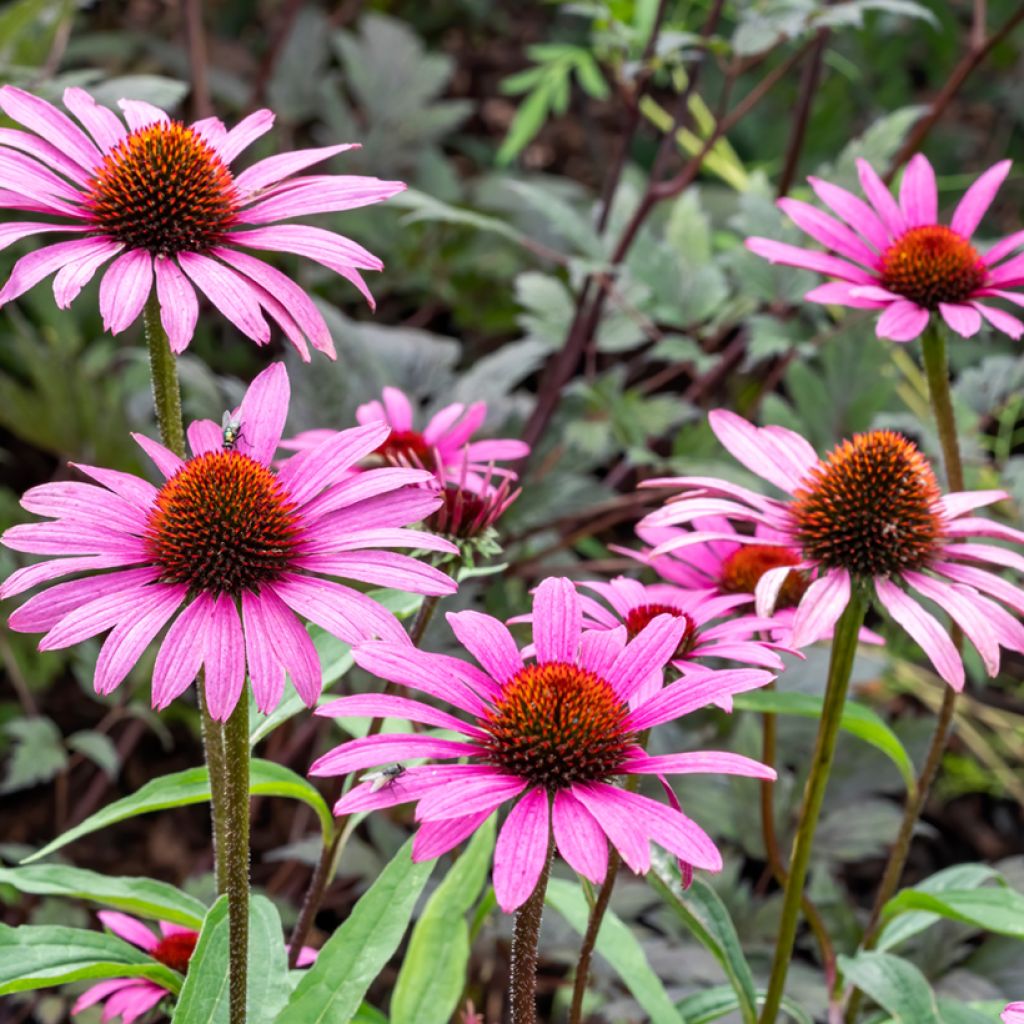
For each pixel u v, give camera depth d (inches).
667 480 19.6
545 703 15.5
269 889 30.5
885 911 21.0
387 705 15.5
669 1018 20.6
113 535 16.4
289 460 17.3
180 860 32.7
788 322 29.6
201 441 18.1
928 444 27.7
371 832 27.2
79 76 28.1
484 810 14.7
